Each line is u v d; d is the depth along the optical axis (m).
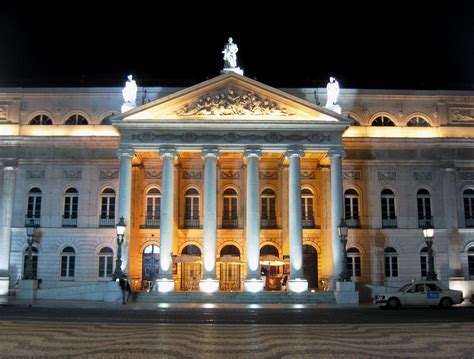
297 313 24.88
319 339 11.66
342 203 42.00
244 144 42.44
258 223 41.47
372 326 15.81
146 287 44.75
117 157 47.19
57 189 46.91
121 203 41.66
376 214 47.09
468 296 45.31
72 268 46.09
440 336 12.29
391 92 49.31
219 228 47.34
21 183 47.00
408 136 48.59
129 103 44.25
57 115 48.81
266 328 14.96
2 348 9.64
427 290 30.64
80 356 8.77
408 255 46.75
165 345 10.42
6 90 48.81
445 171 47.53
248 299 37.88
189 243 47.03
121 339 11.45
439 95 49.44
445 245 46.78
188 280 46.03
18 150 47.25
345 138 47.41
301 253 41.06
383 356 8.95
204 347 10.20
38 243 46.12
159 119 42.47
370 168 47.66
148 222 46.97
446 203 47.19
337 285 37.94
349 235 46.66
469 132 48.94
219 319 20.02
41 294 38.31
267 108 43.22
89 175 47.12
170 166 42.25
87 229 46.28
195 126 42.59
